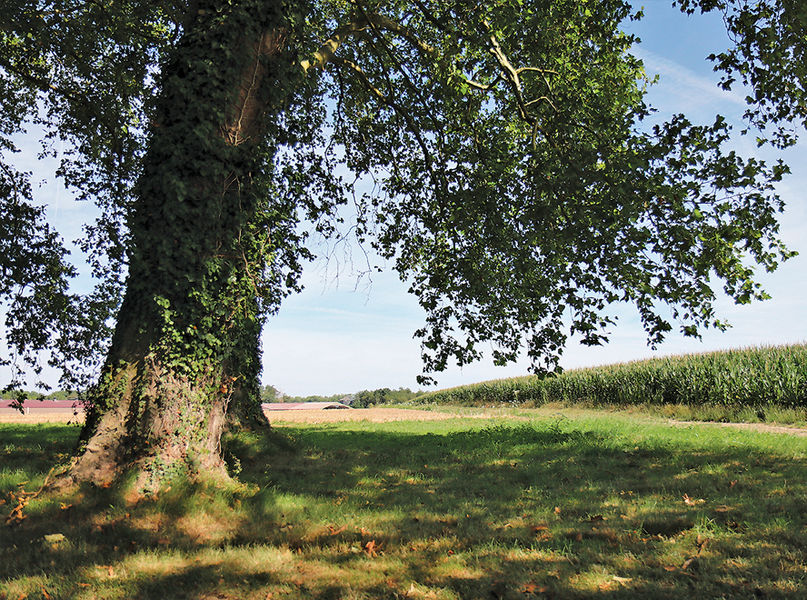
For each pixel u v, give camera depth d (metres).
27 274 11.20
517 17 8.38
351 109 12.54
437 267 12.45
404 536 4.65
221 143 6.36
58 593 3.47
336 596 3.45
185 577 3.78
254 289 6.83
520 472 7.64
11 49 11.37
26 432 13.30
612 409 24.02
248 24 6.53
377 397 59.72
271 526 5.05
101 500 5.33
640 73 10.73
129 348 6.24
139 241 6.29
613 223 8.21
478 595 3.38
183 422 6.01
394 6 11.34
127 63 11.20
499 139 11.20
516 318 11.42
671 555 3.95
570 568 3.76
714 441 10.00
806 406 17.38
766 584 3.33
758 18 8.05
